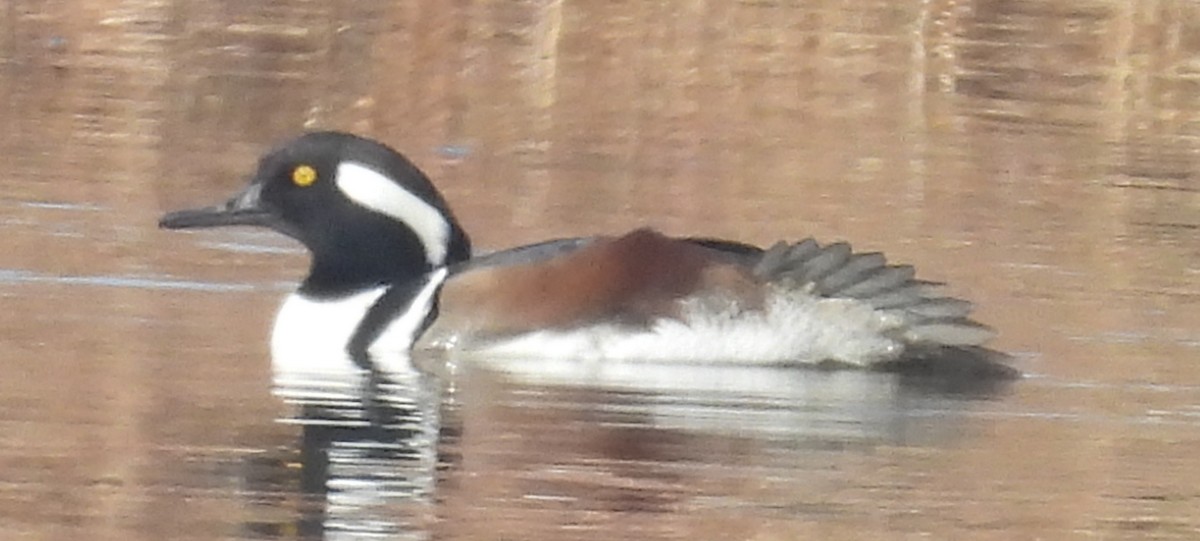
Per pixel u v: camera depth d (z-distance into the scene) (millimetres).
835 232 17469
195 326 13195
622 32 25453
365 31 25000
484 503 9609
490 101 23484
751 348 12164
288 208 12922
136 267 14820
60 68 23688
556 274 12469
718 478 10109
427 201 12812
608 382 11898
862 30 26344
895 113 24266
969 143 22797
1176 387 12250
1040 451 10805
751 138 22406
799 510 9680
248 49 24234
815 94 24719
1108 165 21844
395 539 9094
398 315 12609
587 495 9789
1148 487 10219
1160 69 26344
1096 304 14656
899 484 10117
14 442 10383
